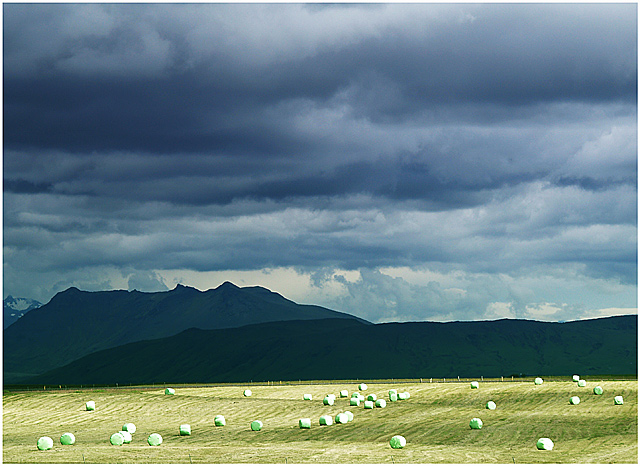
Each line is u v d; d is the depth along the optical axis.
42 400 91.81
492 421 68.19
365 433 63.84
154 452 53.78
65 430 70.44
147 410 84.44
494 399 85.00
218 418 72.06
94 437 64.50
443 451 53.16
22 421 78.06
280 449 54.97
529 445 55.38
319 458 50.56
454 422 68.50
